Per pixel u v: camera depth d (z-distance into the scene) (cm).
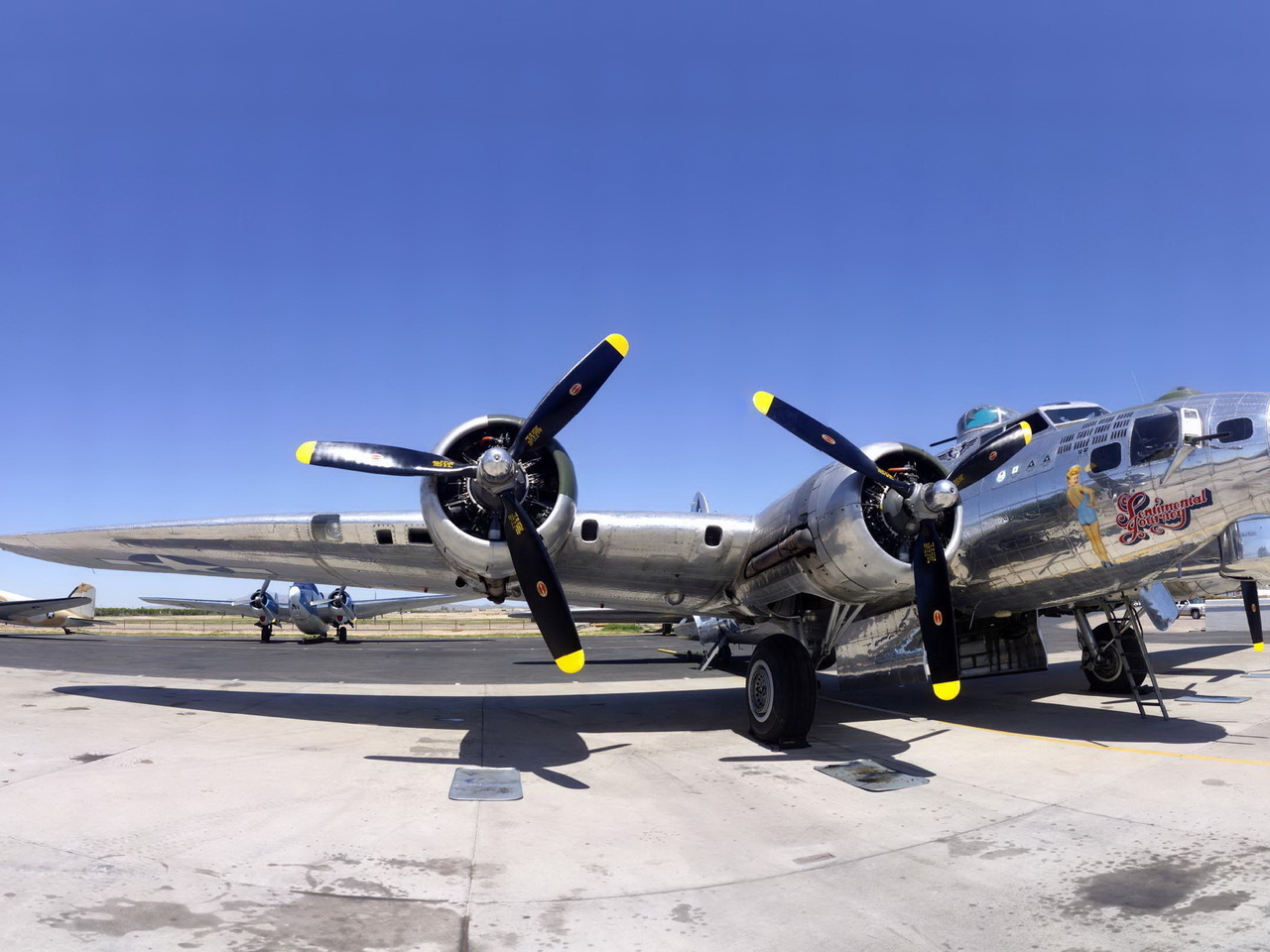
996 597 950
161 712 1023
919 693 1252
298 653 2570
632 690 1399
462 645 3328
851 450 739
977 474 770
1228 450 708
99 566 1168
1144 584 859
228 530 884
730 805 582
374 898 399
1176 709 1017
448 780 657
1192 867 438
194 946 338
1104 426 806
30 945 332
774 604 913
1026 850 474
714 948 347
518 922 372
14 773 655
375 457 739
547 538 741
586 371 740
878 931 363
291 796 593
